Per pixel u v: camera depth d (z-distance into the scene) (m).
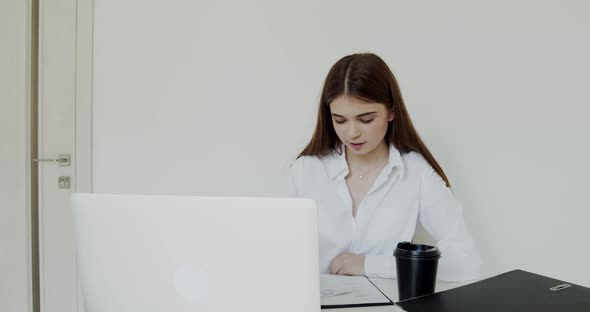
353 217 1.41
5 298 2.14
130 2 2.07
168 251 0.57
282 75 2.01
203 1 2.03
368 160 1.44
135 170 2.10
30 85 2.14
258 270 0.52
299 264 0.50
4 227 2.13
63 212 2.14
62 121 2.13
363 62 1.25
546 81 1.90
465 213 1.94
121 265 0.62
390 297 0.95
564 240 1.92
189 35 2.05
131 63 2.08
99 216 0.63
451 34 1.91
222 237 0.53
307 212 0.49
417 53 1.93
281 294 0.51
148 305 0.60
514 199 1.93
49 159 2.12
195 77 2.05
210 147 2.06
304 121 2.02
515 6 1.89
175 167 2.08
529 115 1.91
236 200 0.52
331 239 1.40
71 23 2.10
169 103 2.07
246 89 2.03
